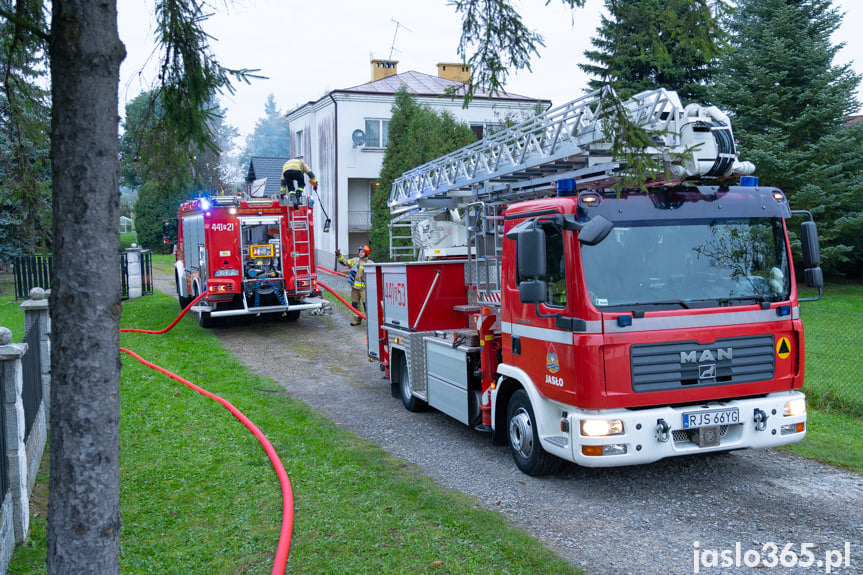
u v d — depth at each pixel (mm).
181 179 4535
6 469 4445
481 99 22828
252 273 14461
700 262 5457
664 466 6250
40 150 4281
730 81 20203
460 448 6980
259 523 4852
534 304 5746
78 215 2830
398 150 22844
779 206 5781
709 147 5531
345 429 7742
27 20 3799
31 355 5871
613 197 5379
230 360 11531
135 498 5352
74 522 2850
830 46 20156
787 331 5559
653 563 4293
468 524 4730
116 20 2945
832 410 8078
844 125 20906
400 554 4301
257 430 7000
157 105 4312
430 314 8352
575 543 4609
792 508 5180
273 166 31609
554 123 6852
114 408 2936
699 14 4531
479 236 8000
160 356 11414
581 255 5203
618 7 4621
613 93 4312
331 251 27031
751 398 5547
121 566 4246
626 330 5141
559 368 5391
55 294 2852
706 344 5297
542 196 7672
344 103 26141
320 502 5199
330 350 13000
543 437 5664
